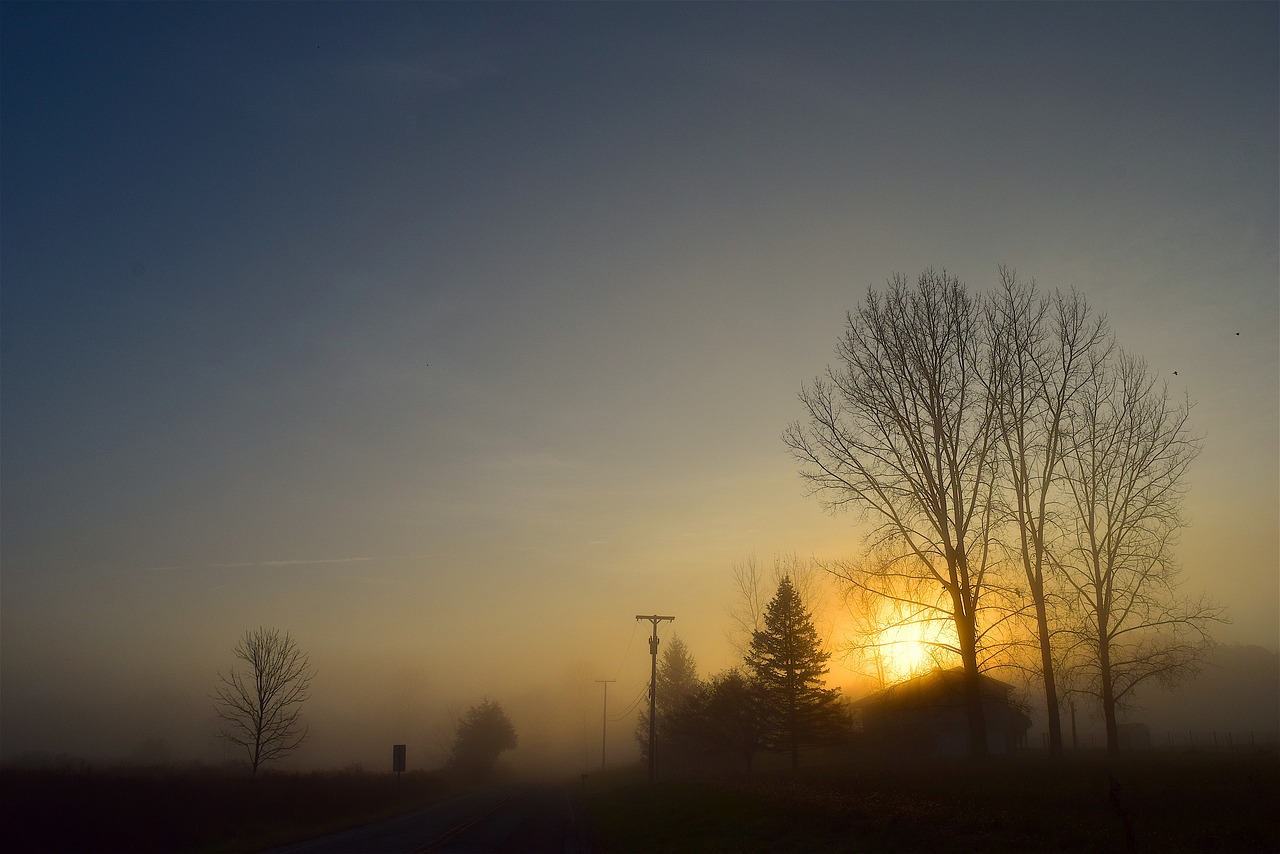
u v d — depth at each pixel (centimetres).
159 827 2994
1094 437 4003
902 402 3381
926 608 3253
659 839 2525
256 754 5050
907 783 2514
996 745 5831
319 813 4181
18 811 2820
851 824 1947
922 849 1608
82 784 3309
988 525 3225
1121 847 1419
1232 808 1683
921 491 3225
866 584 3328
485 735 11431
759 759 7175
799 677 5359
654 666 6588
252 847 2798
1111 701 3747
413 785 6806
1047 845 1509
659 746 8581
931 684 3491
